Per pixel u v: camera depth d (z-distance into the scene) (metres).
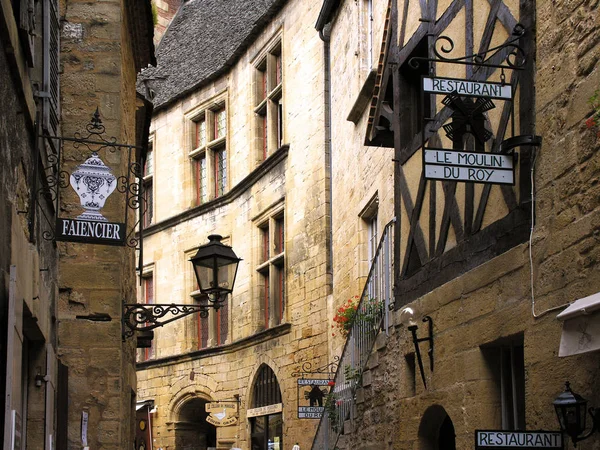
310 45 19.19
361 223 15.19
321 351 17.88
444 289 8.48
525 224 6.96
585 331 5.59
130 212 11.70
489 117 7.65
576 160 6.25
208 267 10.01
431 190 9.02
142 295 25.39
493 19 7.71
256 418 21.14
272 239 20.84
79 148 9.94
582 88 6.21
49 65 7.76
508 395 7.71
